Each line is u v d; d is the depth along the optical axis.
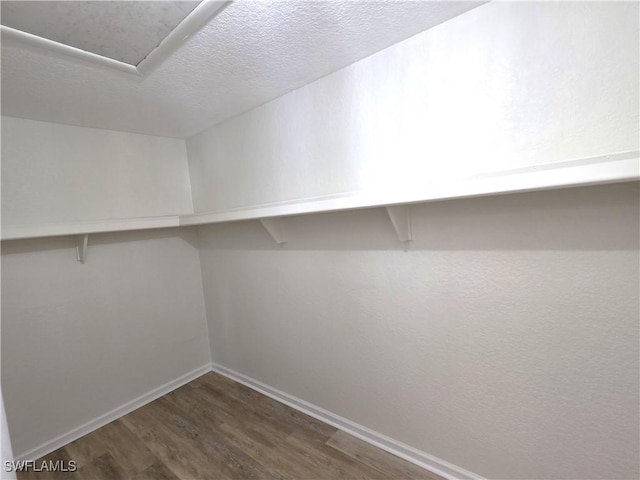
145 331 2.21
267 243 2.01
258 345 2.20
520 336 1.15
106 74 1.33
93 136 1.98
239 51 1.24
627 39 0.87
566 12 0.95
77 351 1.89
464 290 1.26
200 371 2.54
